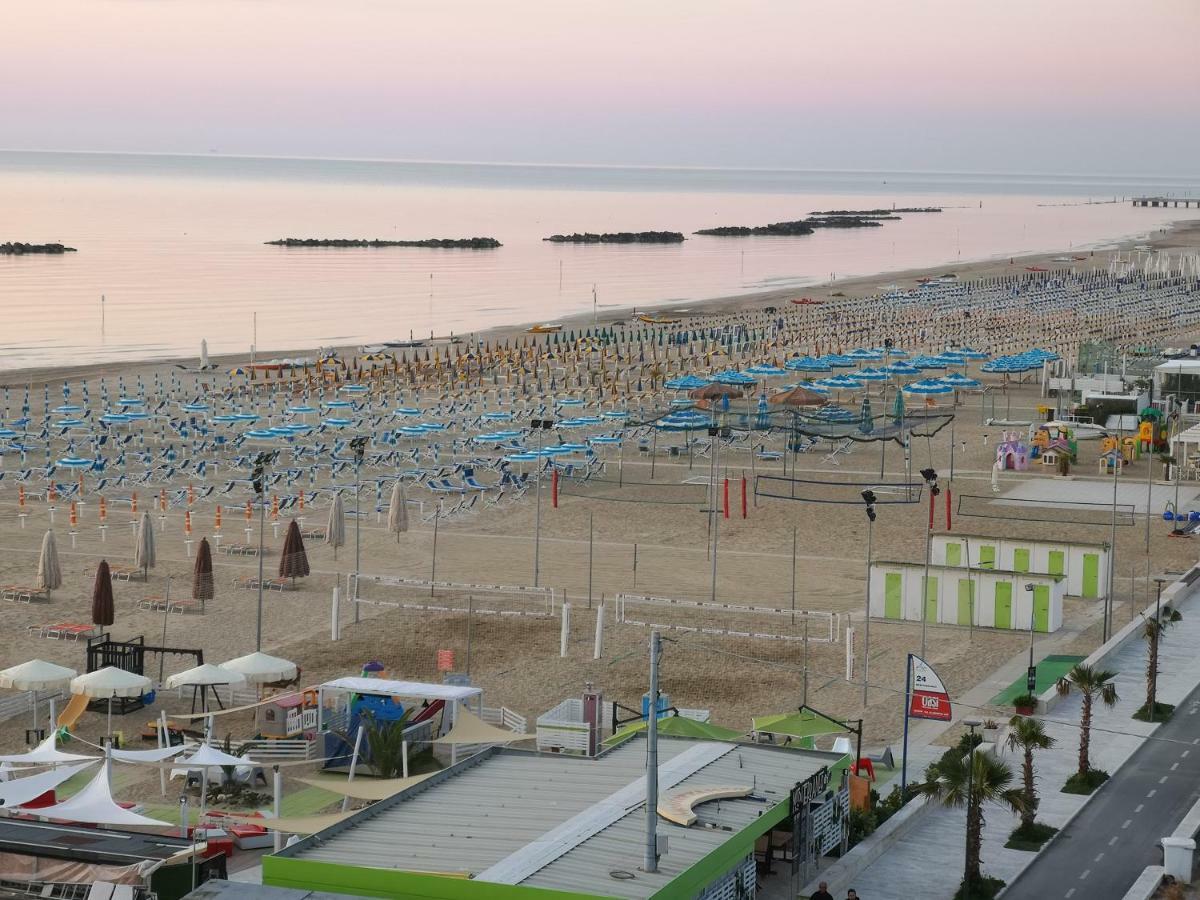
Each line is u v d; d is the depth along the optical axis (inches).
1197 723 2404.0
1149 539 3703.3
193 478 4448.8
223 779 2064.5
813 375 6924.2
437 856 1497.3
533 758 1841.8
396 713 2206.0
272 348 7834.6
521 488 4325.8
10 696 2508.6
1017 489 4414.4
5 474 4439.0
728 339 7736.2
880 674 2672.2
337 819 1717.5
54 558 3073.3
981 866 1817.2
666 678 2615.7
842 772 1845.5
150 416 5364.2
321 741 2164.1
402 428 5177.2
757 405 5757.9
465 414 5693.9
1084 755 2117.4
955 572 3031.5
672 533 3846.0
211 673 2324.1
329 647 2785.4
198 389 6279.5
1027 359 6417.3
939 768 1815.9
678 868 1466.5
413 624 2947.8
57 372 6781.5
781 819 1659.7
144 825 1710.1
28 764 2047.2
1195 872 1780.3
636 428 5310.0
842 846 1833.2
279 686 2511.1
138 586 3233.3
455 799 1678.2
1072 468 4717.0
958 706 2486.5
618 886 1416.1
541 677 2615.7
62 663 2677.2
